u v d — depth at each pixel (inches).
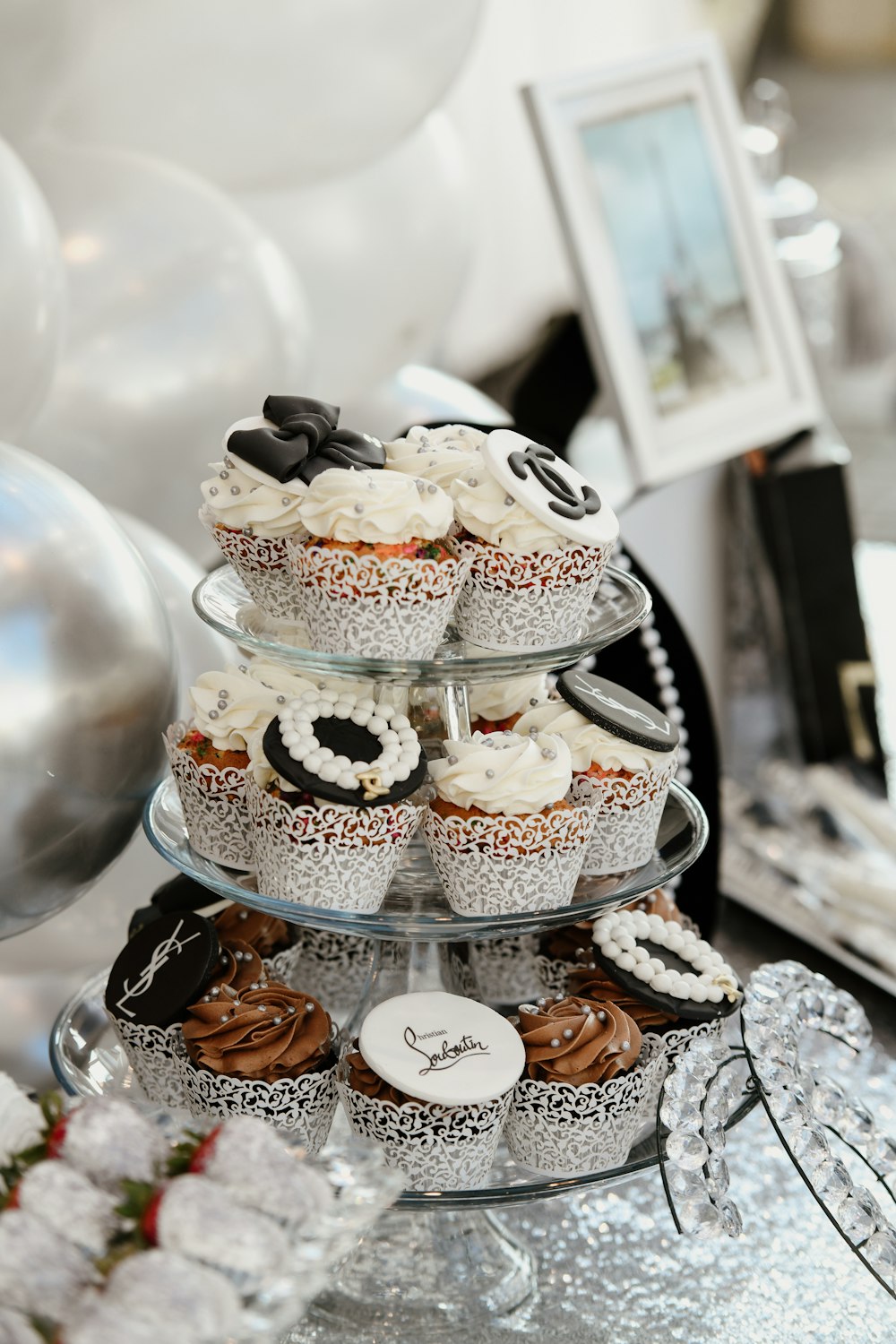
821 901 63.8
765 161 84.8
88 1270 37.9
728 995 45.4
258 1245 37.9
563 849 43.0
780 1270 46.5
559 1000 44.9
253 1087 42.9
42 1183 38.5
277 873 43.2
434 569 42.5
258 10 53.0
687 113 68.6
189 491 55.8
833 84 251.8
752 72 202.5
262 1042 43.2
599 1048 43.3
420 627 43.1
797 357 73.2
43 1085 52.8
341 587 42.5
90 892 52.2
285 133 55.9
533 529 43.0
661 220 66.6
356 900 43.2
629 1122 44.0
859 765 76.1
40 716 43.6
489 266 94.8
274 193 59.9
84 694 44.3
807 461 73.3
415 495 42.7
